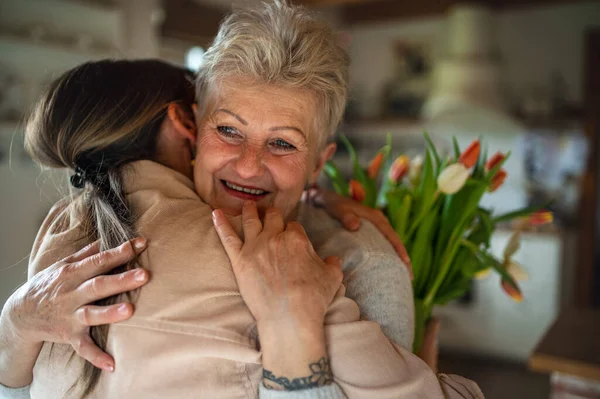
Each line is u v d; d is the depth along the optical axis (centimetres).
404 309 90
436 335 120
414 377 75
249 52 83
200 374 70
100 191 84
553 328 193
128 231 77
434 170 126
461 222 111
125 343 71
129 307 70
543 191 469
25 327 76
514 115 466
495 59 448
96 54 300
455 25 456
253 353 70
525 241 429
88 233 84
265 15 86
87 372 75
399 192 116
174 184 86
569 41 458
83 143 90
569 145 458
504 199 482
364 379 72
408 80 520
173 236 75
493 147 484
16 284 291
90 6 299
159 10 343
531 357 169
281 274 71
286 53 83
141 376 70
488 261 116
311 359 69
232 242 74
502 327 437
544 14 465
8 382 83
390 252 93
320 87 88
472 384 87
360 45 538
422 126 503
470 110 439
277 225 78
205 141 89
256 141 87
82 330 73
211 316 71
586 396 175
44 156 94
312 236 98
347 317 76
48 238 87
